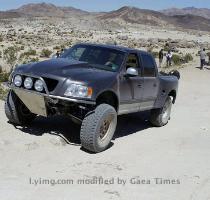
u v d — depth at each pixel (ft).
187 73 85.92
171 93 35.58
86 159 23.58
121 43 265.13
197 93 58.34
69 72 24.91
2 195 18.10
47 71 24.90
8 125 28.84
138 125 33.86
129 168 22.71
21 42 207.51
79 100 23.82
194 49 250.16
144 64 29.96
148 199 18.85
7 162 22.03
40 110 25.67
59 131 28.73
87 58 28.37
